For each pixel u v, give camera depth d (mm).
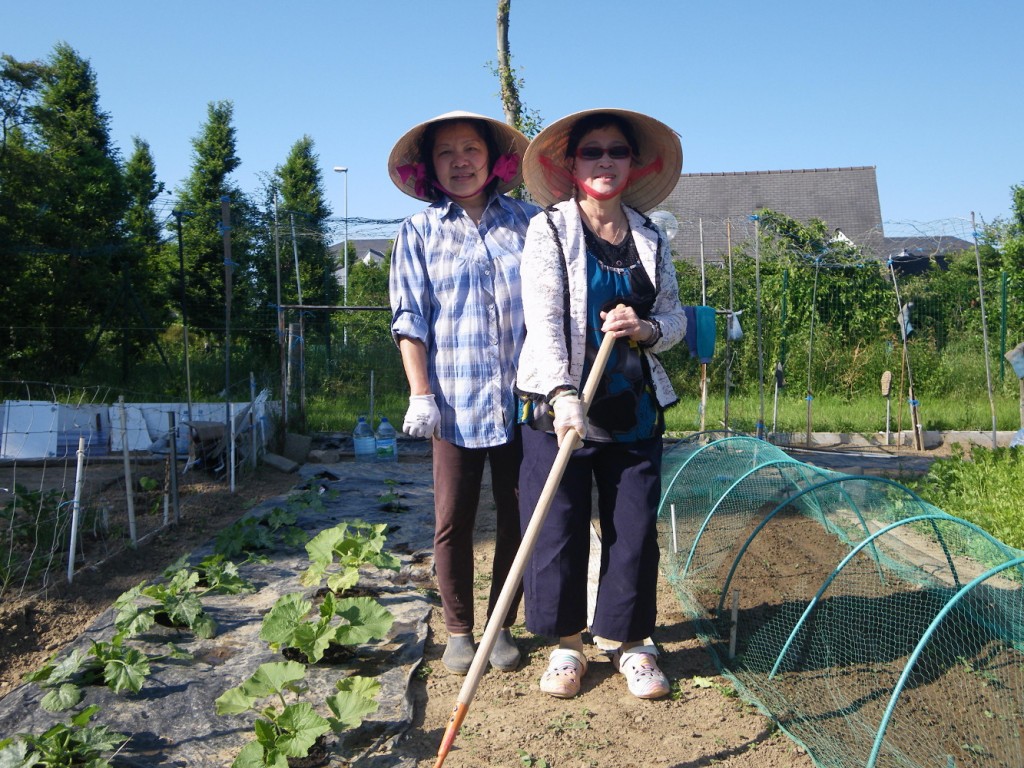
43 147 16219
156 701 3023
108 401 12906
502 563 3379
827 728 2818
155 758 2682
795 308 14281
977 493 6031
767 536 4781
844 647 3404
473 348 3115
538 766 2650
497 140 3295
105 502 5820
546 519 3072
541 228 3025
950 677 3148
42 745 2609
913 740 2715
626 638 3061
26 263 14766
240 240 15320
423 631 3627
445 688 3188
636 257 3115
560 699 3105
